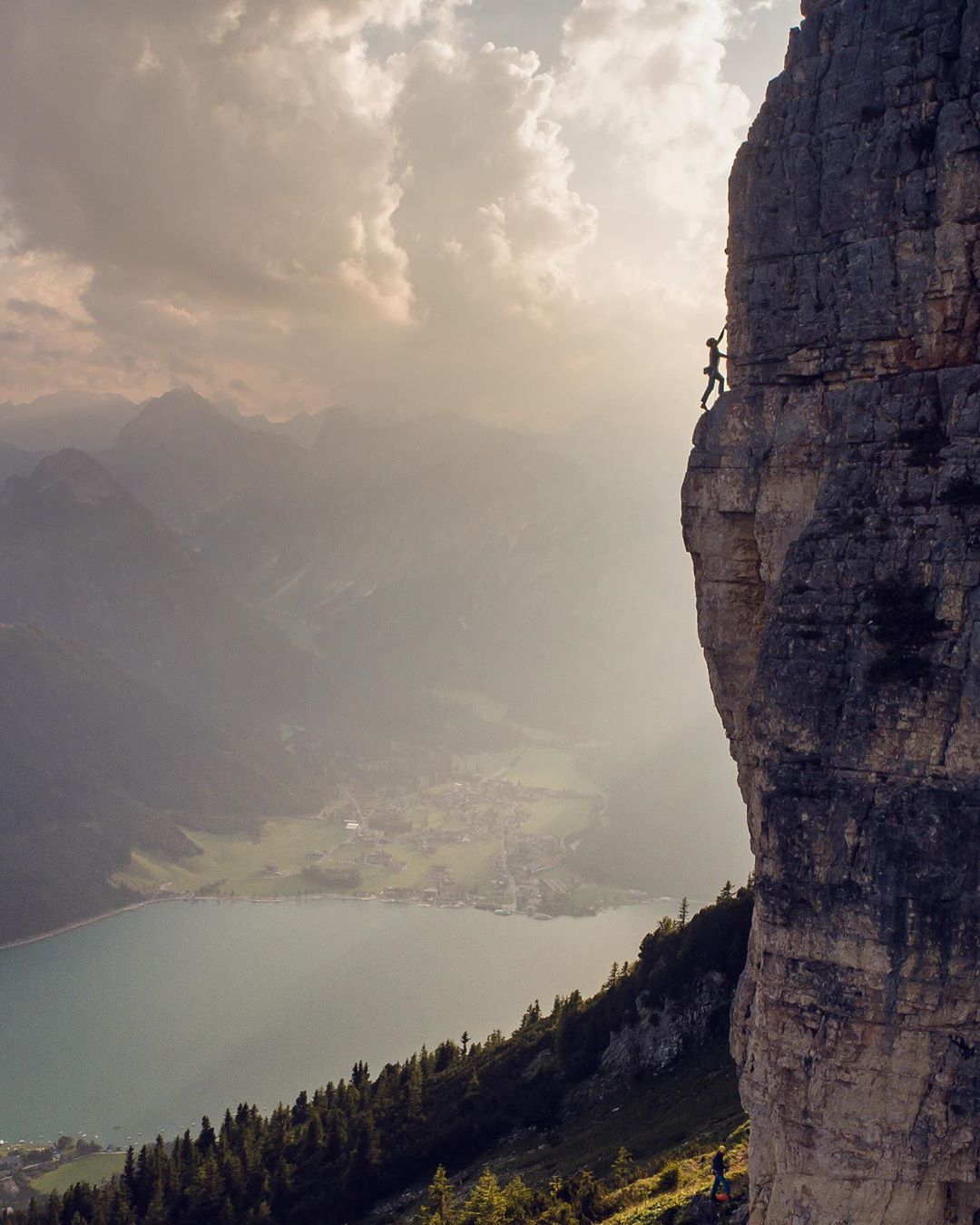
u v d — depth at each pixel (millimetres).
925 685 32531
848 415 36500
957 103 34812
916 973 32156
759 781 36375
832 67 37344
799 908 33688
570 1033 133625
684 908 142375
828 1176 33375
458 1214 92750
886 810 32656
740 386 39844
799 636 34750
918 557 33625
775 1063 34125
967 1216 32844
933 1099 32375
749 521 40312
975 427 34000
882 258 36062
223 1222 134375
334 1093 167625
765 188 38312
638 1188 71062
